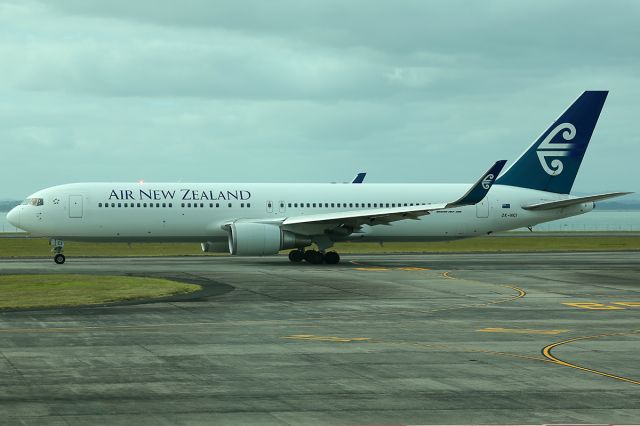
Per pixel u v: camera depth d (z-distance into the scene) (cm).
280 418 2098
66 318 3912
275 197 8088
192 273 6431
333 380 2545
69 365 2761
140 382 2505
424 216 8312
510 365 2797
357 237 8156
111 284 5419
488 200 8450
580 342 3300
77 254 9638
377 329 3644
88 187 7731
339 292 5169
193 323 3784
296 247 7769
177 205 7838
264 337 3388
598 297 5000
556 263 8056
